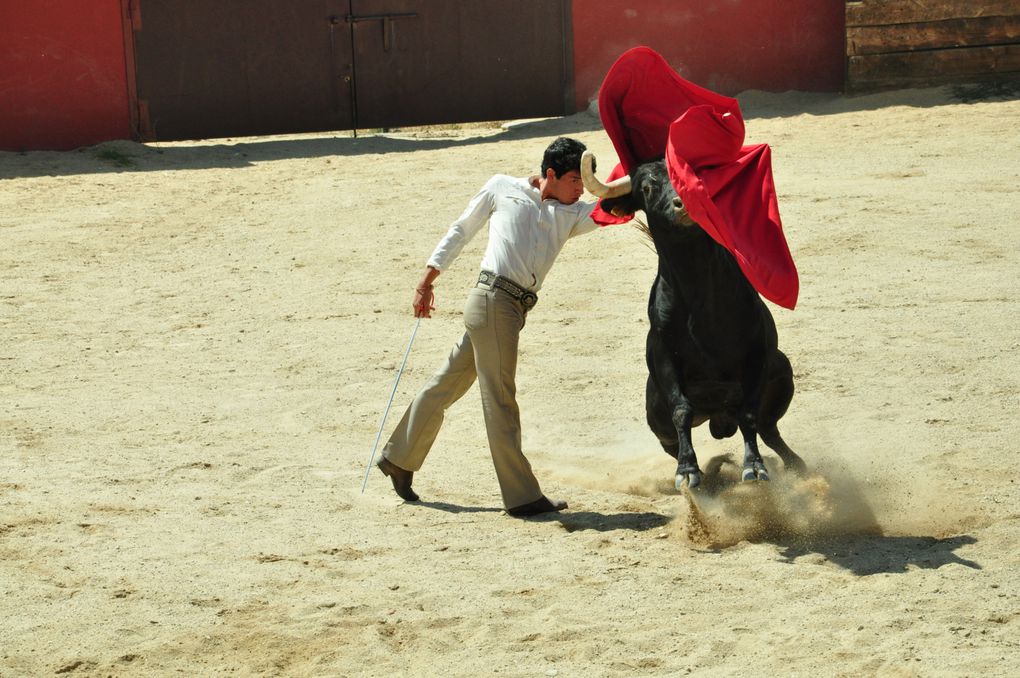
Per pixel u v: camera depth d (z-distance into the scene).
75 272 28.89
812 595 11.45
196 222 33.94
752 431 12.82
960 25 44.91
